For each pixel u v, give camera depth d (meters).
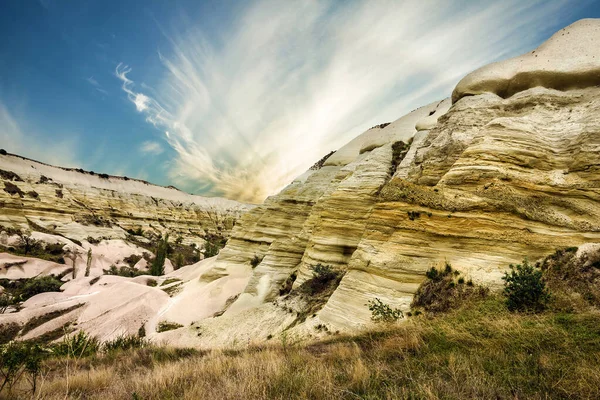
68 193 93.25
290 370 5.74
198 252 98.31
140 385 5.77
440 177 16.69
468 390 4.16
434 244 13.52
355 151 41.03
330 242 24.34
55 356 12.41
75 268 57.72
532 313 8.27
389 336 8.60
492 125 15.09
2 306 37.66
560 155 13.52
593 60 15.78
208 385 5.31
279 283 29.95
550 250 10.70
